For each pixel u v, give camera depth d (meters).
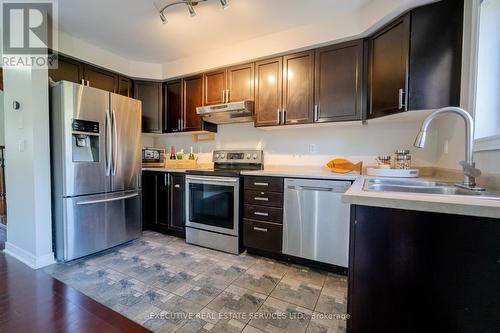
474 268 0.77
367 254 0.91
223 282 1.92
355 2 2.05
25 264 2.19
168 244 2.77
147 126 3.43
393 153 2.38
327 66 2.36
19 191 2.29
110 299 1.67
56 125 2.24
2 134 3.96
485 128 1.41
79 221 2.30
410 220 0.85
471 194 1.06
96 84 2.94
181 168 3.26
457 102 1.67
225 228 2.55
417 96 1.75
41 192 2.19
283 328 1.41
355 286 0.92
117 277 1.98
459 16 1.66
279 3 2.06
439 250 0.81
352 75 2.26
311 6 2.11
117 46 2.89
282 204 2.28
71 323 1.42
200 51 3.02
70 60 2.69
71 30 2.54
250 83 2.77
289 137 2.92
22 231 2.28
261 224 2.39
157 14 2.24
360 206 0.91
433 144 2.20
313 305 1.63
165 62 3.38
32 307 1.57
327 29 2.30
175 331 1.38
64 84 2.19
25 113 2.18
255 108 2.74
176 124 3.37
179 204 2.97
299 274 2.07
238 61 2.79
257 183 2.41
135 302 1.64
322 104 2.39
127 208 2.75
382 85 2.03
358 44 2.23
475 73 1.46
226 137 3.35
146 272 2.07
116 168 2.61
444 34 1.69
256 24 2.40
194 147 3.62
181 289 1.81
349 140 2.60
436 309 0.82
